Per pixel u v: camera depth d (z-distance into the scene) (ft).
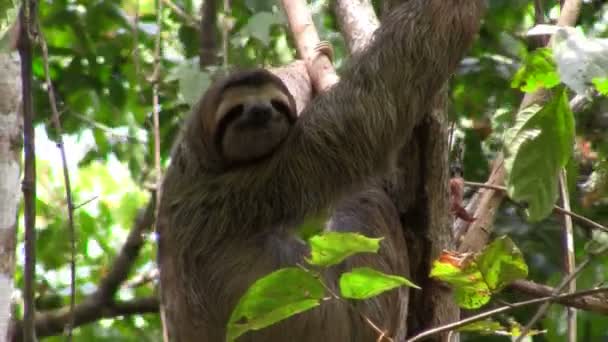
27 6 30.25
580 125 47.19
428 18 36.22
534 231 48.91
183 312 36.60
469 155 50.62
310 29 42.80
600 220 47.37
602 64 23.99
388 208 36.55
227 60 45.01
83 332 58.49
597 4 56.49
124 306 55.98
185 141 38.45
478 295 27.91
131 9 60.64
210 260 36.55
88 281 62.64
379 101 35.83
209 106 36.94
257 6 51.90
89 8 59.36
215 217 36.78
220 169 37.42
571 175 38.37
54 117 34.40
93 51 59.21
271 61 50.75
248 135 35.81
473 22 36.55
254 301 25.54
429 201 33.50
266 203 36.60
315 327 35.14
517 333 29.48
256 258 36.17
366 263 35.78
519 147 27.91
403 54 36.09
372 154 35.91
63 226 59.62
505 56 56.39
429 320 34.04
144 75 51.42
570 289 33.42
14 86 37.63
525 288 35.96
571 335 33.01
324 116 36.47
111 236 66.69
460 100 53.83
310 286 25.30
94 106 59.06
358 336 35.91
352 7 41.01
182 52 58.49
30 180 29.04
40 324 55.72
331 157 36.04
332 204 36.42
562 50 24.35
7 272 35.76
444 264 27.17
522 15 57.77
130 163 57.26
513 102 53.52
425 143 33.24
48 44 60.75
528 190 28.02
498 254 26.61
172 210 37.68
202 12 52.80
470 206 39.65
